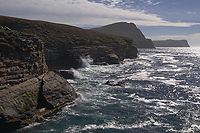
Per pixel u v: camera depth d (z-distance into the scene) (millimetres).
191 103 29859
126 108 26969
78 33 94625
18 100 19969
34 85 23531
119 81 46438
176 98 32594
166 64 88750
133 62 95312
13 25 77312
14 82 20750
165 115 24688
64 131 19219
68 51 70125
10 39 22172
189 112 25859
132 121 22562
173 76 55062
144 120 22953
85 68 68625
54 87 26219
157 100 31266
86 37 92250
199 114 25141
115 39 106812
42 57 28953
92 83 43125
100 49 84125
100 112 25031
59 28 91312
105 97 32250
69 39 80000
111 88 38781
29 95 21781
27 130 18906
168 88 39938
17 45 22188
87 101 29594
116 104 28641
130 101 30406
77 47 75188
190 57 142500
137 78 50906
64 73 48375
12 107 18875
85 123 21453
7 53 20734
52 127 20016
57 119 22141
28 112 20406
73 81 44938
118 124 21578
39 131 18906
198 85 43250
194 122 22594
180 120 23141
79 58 69250
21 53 22656
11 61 20875
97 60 81875
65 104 26125
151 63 92312
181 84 44188
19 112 19312
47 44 69188
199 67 78375
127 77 52188
